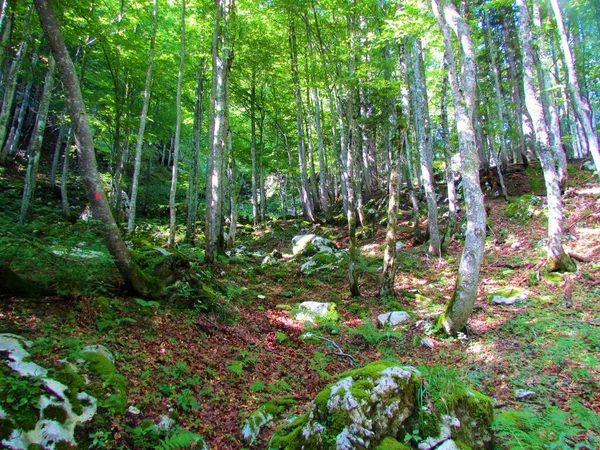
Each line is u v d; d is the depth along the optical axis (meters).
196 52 18.50
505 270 11.93
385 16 12.84
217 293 9.55
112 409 3.99
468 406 3.92
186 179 31.84
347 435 3.35
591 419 4.26
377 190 28.06
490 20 22.58
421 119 14.87
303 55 21.75
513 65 22.73
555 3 13.34
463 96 7.94
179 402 4.74
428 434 3.55
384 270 11.12
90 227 6.35
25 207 12.29
